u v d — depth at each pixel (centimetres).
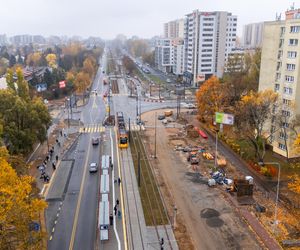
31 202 3569
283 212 5116
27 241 3481
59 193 5803
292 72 7019
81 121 10750
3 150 4506
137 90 16312
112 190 5850
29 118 6938
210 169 6800
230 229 4688
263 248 4259
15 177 3522
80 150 8025
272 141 7650
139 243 4388
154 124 10369
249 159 7075
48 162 7212
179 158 7438
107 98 14225
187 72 18788
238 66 12788
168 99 14300
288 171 6569
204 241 4416
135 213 5103
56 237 4556
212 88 9681
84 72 17950
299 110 7038
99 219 4659
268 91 7131
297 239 4434
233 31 17675
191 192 5797
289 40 7031
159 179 6319
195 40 17175
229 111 9262
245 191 5588
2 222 3180
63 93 14775
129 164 7075
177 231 4641
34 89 13388
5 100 6681
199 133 9225
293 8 8075
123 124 9706
